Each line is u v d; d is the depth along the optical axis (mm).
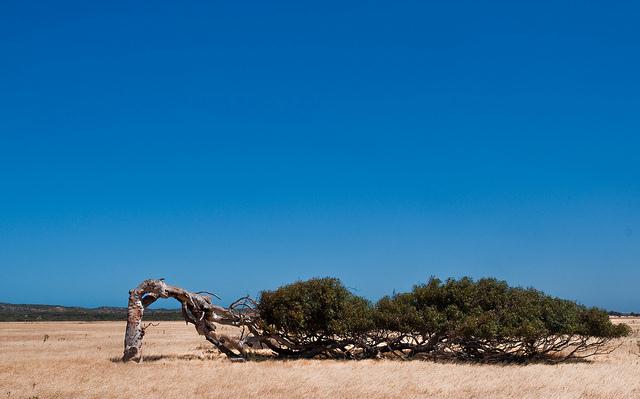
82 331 59344
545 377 23938
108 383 21281
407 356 34625
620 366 29219
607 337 33938
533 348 33156
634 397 19344
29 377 22594
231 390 19891
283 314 32906
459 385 21500
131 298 30453
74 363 27922
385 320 33250
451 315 33125
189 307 32812
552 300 34188
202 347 40250
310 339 34750
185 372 24672
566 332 32312
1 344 40562
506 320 32188
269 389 20219
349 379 22812
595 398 19172
